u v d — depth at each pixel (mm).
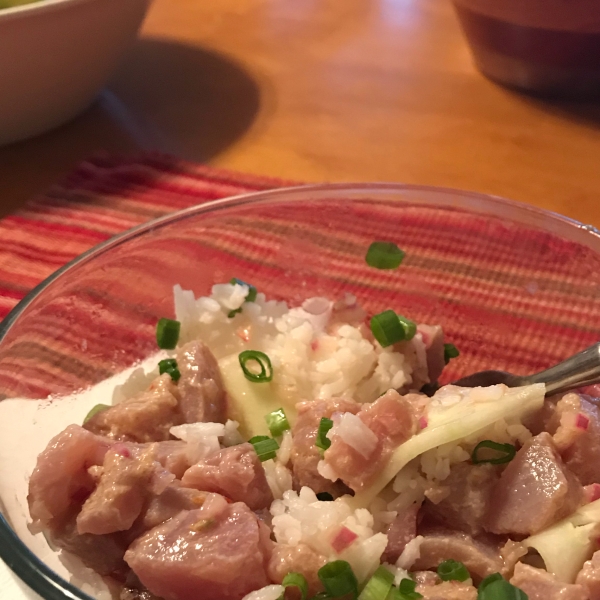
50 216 348
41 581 168
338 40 518
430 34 527
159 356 272
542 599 186
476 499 206
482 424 210
